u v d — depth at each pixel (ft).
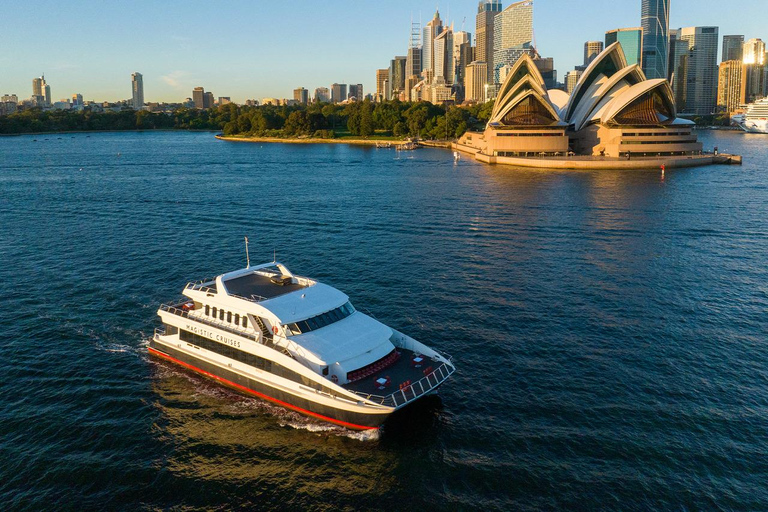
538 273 232.12
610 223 328.08
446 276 228.63
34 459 114.73
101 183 515.50
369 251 269.85
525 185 487.61
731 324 178.19
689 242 283.59
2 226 328.70
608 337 168.55
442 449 116.88
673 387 139.54
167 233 310.04
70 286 215.10
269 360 132.05
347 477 109.70
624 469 110.01
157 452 117.29
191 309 155.22
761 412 128.47
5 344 163.73
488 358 154.92
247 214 363.15
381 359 134.41
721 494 103.55
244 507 102.73
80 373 147.95
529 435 120.67
